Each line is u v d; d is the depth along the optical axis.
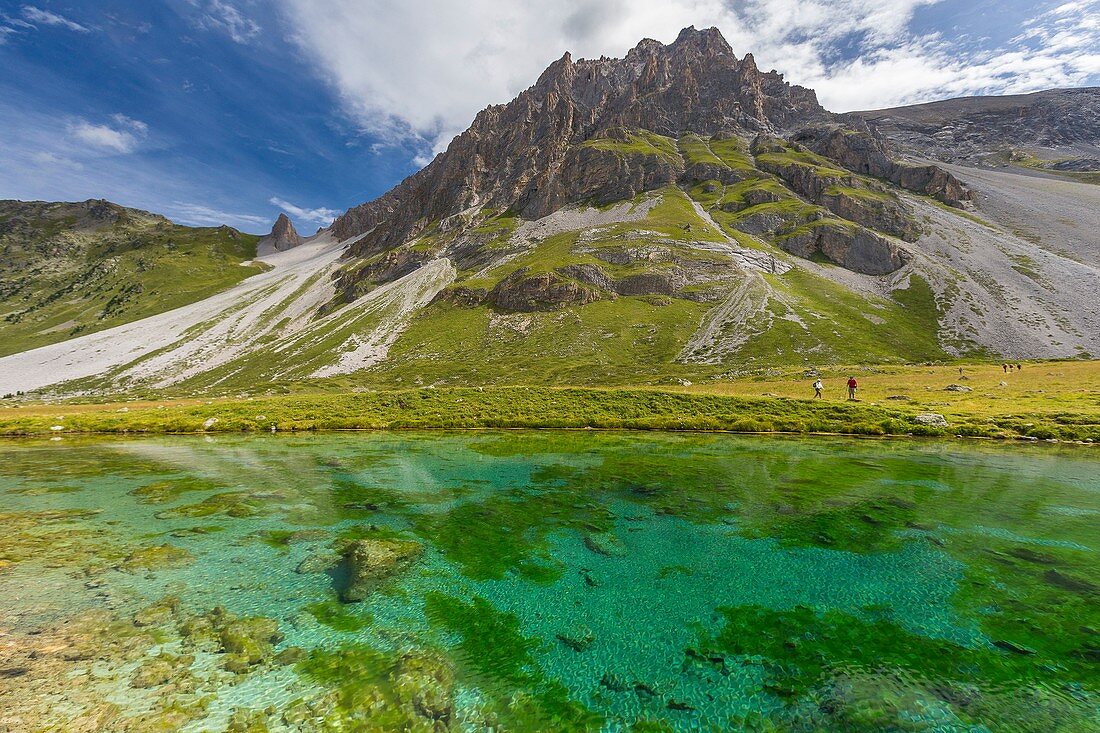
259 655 12.16
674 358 117.94
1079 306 128.00
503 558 18.39
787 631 13.55
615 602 15.16
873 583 16.22
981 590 15.59
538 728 10.03
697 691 11.19
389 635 13.25
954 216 196.75
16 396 155.25
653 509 24.05
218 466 34.12
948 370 86.75
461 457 37.03
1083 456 35.28
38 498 25.69
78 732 9.35
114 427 53.38
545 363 124.88
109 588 15.48
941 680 11.45
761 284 147.62
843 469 31.80
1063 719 10.17
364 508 24.41
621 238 185.12
